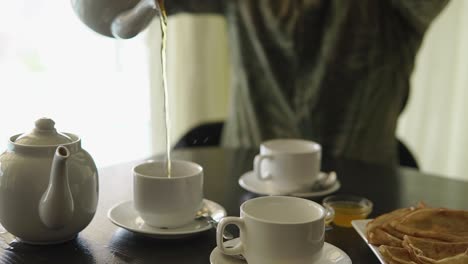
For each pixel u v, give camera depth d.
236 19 1.62
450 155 2.11
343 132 1.51
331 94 1.51
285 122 1.59
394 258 0.72
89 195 0.79
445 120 2.10
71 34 2.19
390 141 1.50
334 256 0.75
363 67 1.47
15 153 0.76
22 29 2.14
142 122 2.33
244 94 1.64
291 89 1.57
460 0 1.97
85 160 0.79
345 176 1.21
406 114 2.16
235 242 0.77
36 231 0.76
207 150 1.41
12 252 0.77
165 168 0.88
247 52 1.62
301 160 1.04
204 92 2.30
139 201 0.82
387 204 1.03
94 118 2.31
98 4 0.89
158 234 0.80
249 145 1.61
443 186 1.15
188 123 2.30
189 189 0.82
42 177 0.75
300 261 0.67
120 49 2.25
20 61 2.17
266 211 0.72
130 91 2.30
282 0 1.52
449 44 2.03
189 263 0.76
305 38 1.51
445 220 0.81
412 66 1.50
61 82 2.24
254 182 1.10
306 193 1.06
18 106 2.21
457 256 0.70
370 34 1.45
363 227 0.86
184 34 2.22
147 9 0.85
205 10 1.64
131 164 1.24
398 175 1.23
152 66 2.21
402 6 1.40
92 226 0.87
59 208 0.73
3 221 0.78
